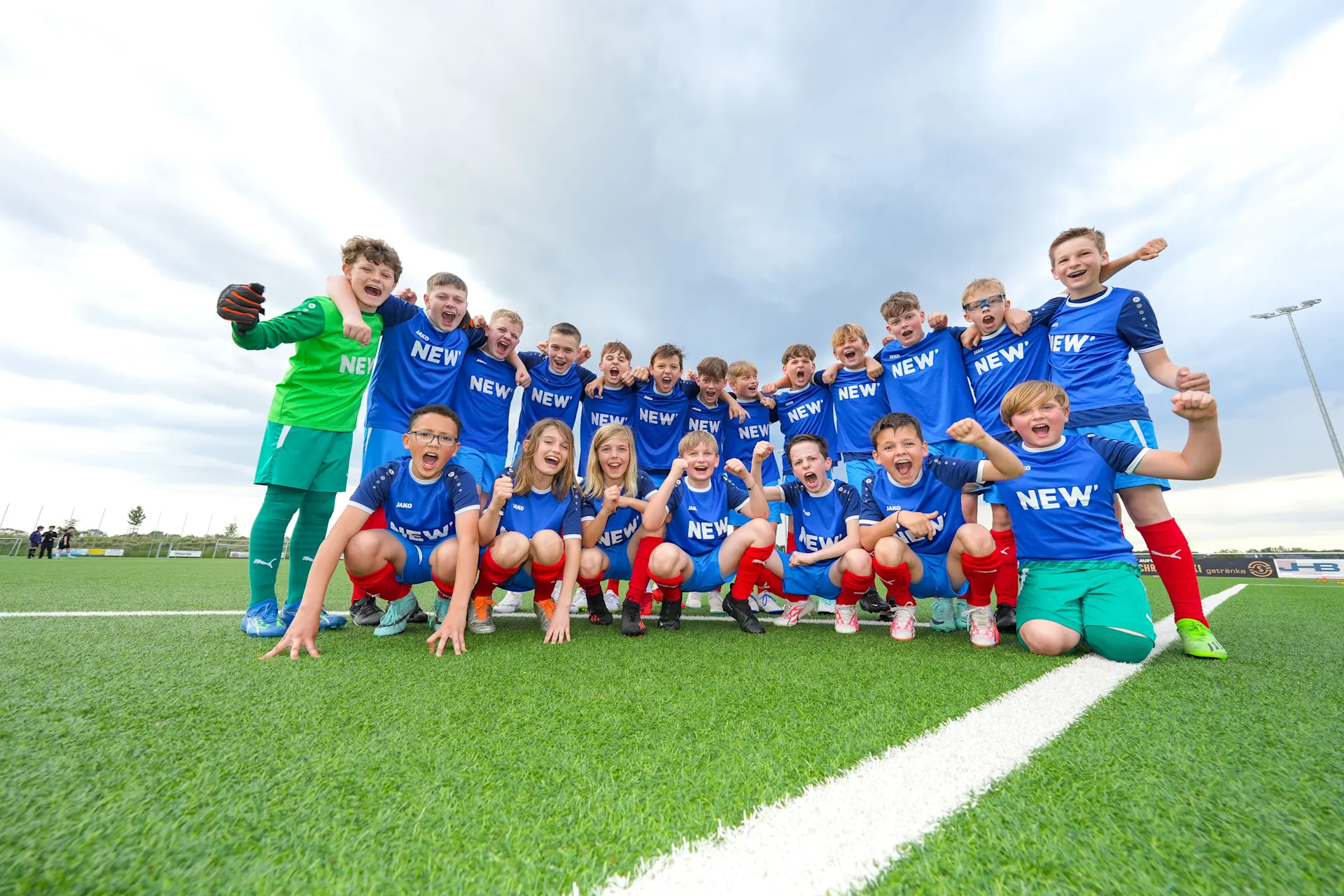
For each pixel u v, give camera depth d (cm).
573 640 264
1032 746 121
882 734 128
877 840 83
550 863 77
